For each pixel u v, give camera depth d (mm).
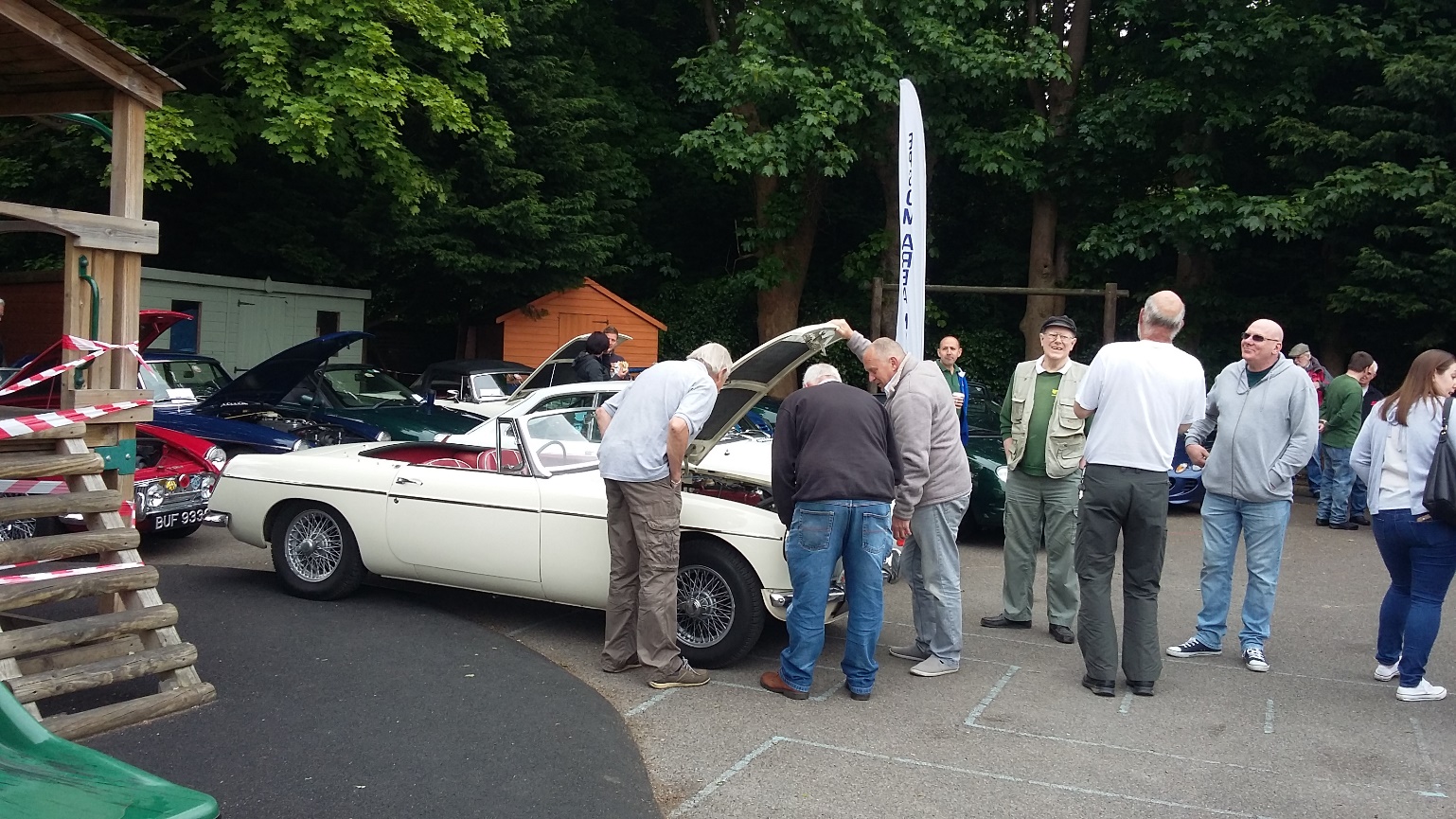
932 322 21562
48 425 4848
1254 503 6039
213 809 2320
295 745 4559
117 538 5020
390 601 7043
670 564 5516
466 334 20344
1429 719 5250
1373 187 15398
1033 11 20250
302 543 7059
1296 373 5879
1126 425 5414
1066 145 19609
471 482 6434
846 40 17953
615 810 4031
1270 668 6070
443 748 4570
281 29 13094
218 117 13898
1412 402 5441
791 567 5328
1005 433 6809
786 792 4254
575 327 19031
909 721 5094
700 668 5871
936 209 22953
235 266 17953
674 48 24359
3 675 4363
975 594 7891
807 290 23859
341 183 17828
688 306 22891
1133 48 20094
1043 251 20547
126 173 5555
